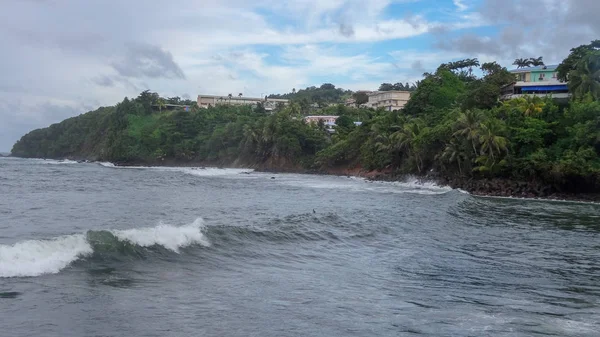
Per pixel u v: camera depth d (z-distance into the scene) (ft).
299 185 221.46
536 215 116.16
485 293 44.68
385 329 33.58
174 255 52.08
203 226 64.44
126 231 54.19
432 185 226.17
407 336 32.30
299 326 33.45
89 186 180.24
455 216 103.30
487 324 35.37
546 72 272.31
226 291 41.34
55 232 69.82
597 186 173.99
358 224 84.28
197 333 30.94
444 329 33.96
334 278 48.85
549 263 59.36
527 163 190.60
